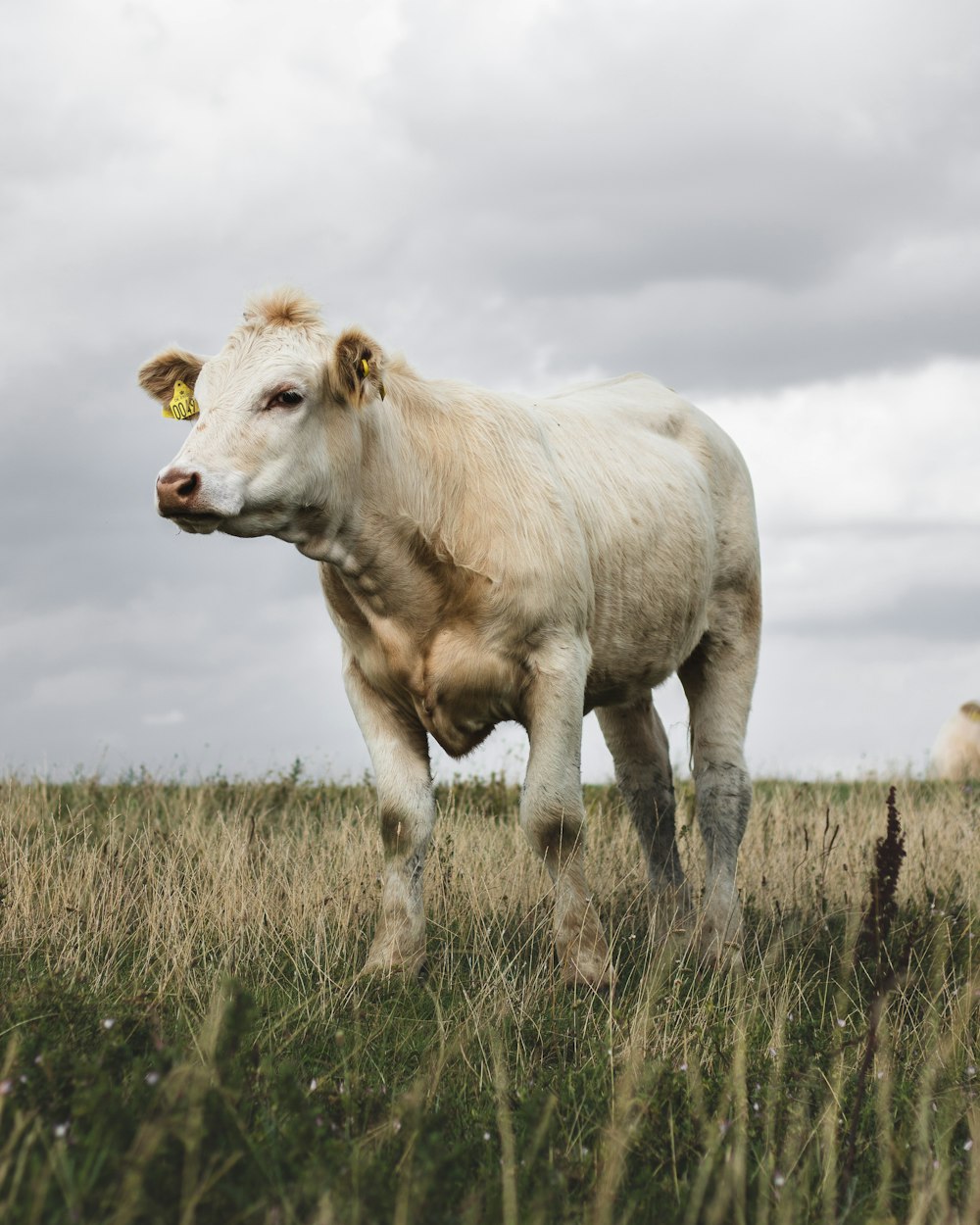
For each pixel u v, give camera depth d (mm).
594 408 6676
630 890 6828
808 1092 3732
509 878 6367
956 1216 2893
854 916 5961
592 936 5387
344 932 5504
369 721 5664
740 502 7223
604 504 6074
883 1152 3305
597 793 9727
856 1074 3941
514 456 5562
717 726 6914
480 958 5473
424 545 5316
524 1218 2719
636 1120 3291
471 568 5332
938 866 7133
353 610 5531
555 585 5422
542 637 5426
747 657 7113
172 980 4629
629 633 6207
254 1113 3115
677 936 6000
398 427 5297
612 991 4801
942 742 17359
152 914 5336
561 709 5422
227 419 4832
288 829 7988
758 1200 2961
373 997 4797
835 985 5199
